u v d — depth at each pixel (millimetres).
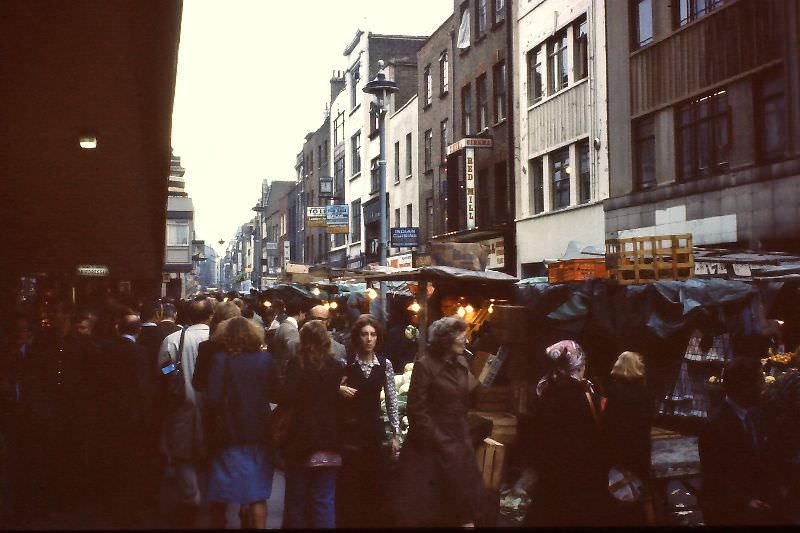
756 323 7770
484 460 7086
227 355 5785
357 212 47375
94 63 8172
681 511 6703
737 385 5500
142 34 7711
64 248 22031
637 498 5496
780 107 14547
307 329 5961
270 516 7227
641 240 8594
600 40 20344
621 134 19484
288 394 5770
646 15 18625
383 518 6426
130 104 9516
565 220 22203
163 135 11414
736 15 15492
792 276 7793
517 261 25172
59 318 8070
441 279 10297
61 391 7684
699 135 16828
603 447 5578
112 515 7113
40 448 7777
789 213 14078
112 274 30812
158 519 7059
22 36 7477
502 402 8398
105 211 16781
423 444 5727
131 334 7980
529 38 24453
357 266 46625
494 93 27141
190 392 7039
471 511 5664
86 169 12859
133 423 7617
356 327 6660
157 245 22250
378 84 20391
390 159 40250
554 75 23281
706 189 16266
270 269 77000
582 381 5762
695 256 9883
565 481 5504
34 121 10195
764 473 5434
